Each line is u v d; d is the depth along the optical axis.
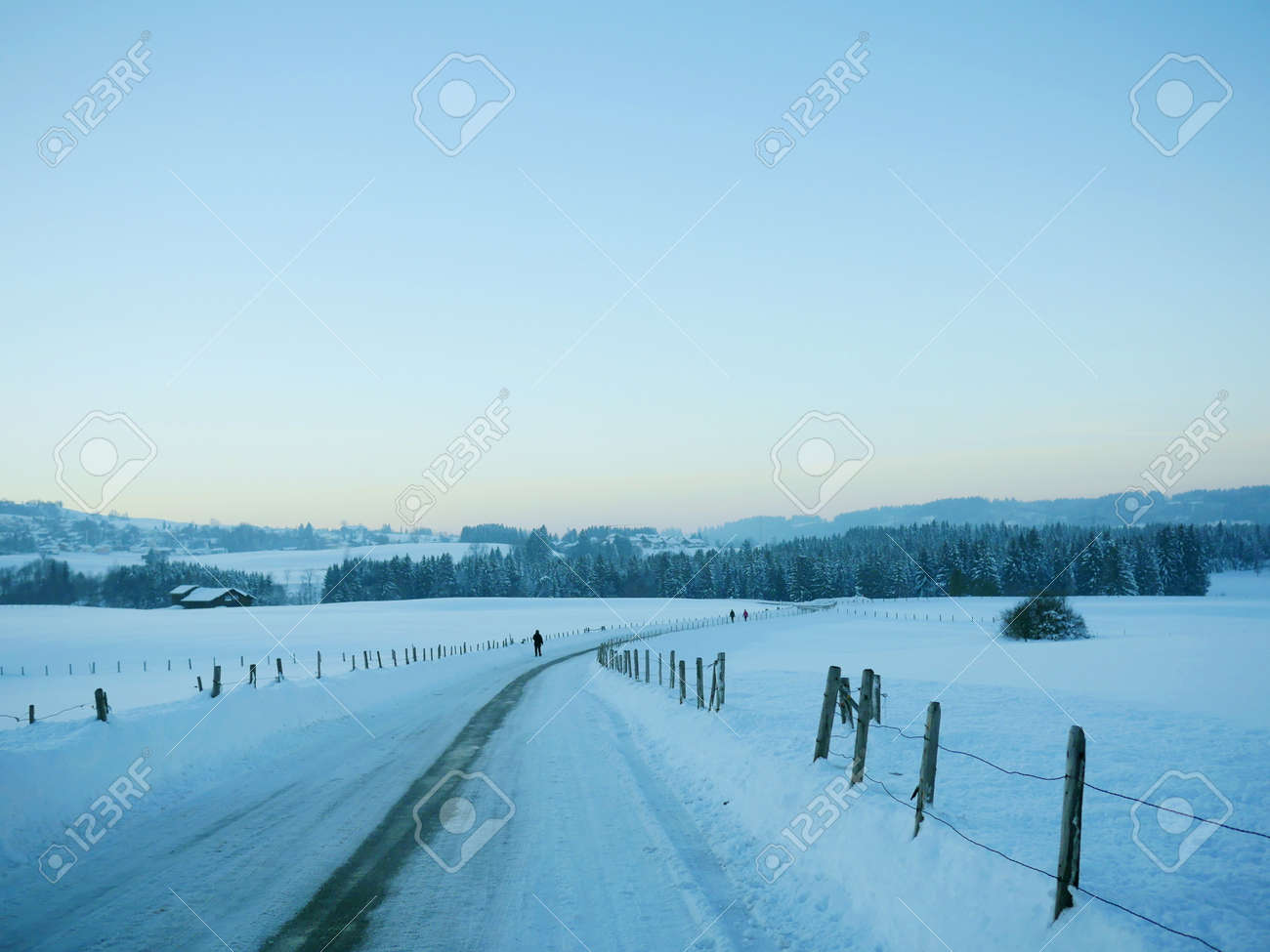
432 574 149.25
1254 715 14.71
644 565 153.50
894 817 7.02
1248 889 5.56
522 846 8.09
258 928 5.98
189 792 10.47
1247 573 141.12
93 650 61.59
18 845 7.80
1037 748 11.33
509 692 25.84
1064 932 4.82
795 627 68.81
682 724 14.79
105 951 5.56
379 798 10.21
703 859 7.66
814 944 5.73
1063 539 123.06
